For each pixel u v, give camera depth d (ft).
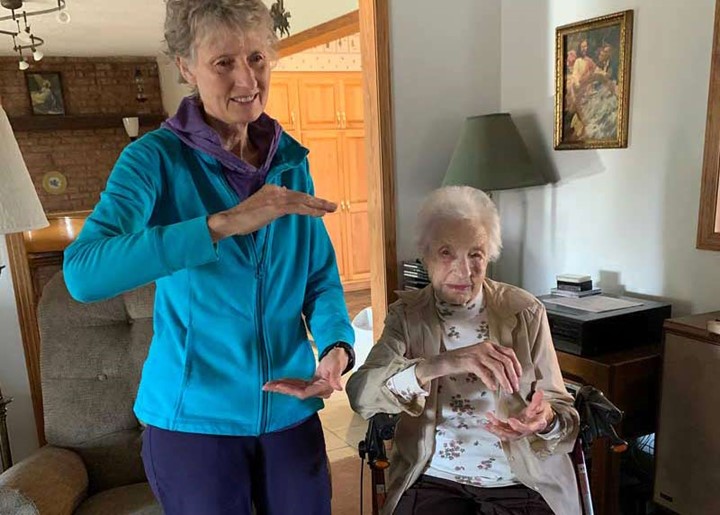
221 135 3.48
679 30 6.77
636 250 7.57
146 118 25.77
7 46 20.49
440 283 4.81
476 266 4.74
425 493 4.76
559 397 4.65
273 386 3.39
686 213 6.90
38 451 5.66
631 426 6.30
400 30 8.73
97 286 2.82
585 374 6.35
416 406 4.44
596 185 8.05
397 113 8.91
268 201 2.89
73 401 5.82
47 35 18.67
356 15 10.66
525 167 8.19
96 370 5.95
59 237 12.34
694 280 6.89
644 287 7.52
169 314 3.42
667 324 5.91
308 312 3.94
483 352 4.17
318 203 2.94
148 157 3.21
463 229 4.70
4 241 7.22
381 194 9.02
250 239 3.41
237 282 3.40
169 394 3.40
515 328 4.83
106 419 5.83
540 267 9.14
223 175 3.43
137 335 6.10
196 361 3.39
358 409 4.69
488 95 9.54
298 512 3.73
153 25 17.79
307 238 3.76
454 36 9.13
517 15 9.07
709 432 5.60
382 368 4.55
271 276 3.52
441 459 4.82
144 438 3.60
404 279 9.24
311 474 3.76
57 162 24.90
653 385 6.36
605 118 7.73
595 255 8.18
